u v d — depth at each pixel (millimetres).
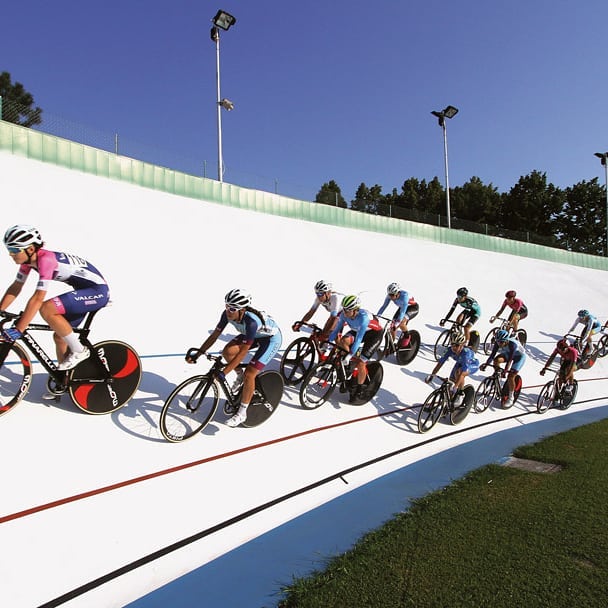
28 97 26969
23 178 7816
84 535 2561
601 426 6008
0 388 3479
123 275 6422
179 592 2301
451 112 20516
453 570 2451
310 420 4613
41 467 2955
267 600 2268
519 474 4016
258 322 3715
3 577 2170
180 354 5125
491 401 6168
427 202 48812
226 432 3957
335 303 5293
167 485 3152
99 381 3590
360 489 3652
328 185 51594
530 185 44938
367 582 2340
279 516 3127
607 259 25438
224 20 13969
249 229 10594
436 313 10086
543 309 13516
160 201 9836
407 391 6121
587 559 2580
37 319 4832
